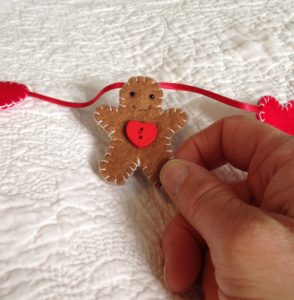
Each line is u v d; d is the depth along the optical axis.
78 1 0.24
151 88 0.16
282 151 0.14
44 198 0.14
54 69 0.19
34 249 0.13
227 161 0.16
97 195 0.15
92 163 0.16
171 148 0.16
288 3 0.25
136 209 0.15
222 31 0.23
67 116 0.17
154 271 0.14
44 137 0.16
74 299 0.12
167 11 0.24
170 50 0.21
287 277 0.11
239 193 0.15
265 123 0.16
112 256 0.13
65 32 0.22
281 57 0.21
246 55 0.21
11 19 0.22
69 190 0.15
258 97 0.19
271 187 0.13
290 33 0.23
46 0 0.24
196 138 0.16
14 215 0.13
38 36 0.21
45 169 0.15
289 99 0.19
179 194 0.13
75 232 0.14
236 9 0.24
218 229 0.12
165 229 0.15
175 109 0.16
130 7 0.24
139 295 0.13
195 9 0.24
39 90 0.18
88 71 0.20
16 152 0.15
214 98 0.18
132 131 0.15
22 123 0.16
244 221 0.11
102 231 0.14
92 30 0.22
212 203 0.12
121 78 0.20
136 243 0.14
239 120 0.16
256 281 0.11
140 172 0.16
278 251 0.11
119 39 0.22
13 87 0.17
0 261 0.12
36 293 0.12
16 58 0.20
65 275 0.12
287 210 0.12
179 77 0.20
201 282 0.14
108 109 0.16
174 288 0.13
